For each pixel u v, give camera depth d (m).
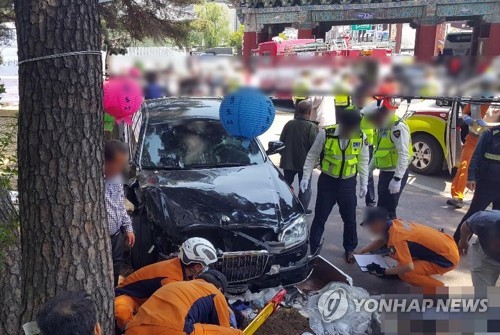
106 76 4.21
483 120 6.44
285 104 17.59
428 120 8.34
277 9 22.42
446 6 19.94
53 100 2.29
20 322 2.46
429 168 8.46
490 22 19.62
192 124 5.38
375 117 5.05
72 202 2.37
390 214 5.38
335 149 4.77
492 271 3.63
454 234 5.41
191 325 2.53
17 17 2.31
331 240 5.75
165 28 9.61
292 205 4.40
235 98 3.21
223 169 4.89
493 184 5.01
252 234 4.02
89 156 2.40
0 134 3.91
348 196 4.89
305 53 15.41
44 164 2.33
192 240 3.20
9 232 2.92
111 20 9.05
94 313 2.08
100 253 2.49
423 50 20.73
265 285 3.97
